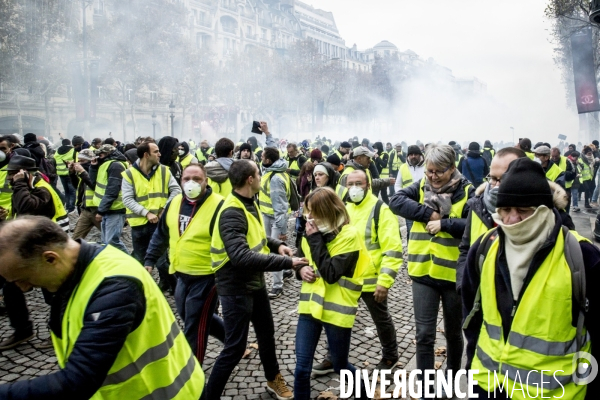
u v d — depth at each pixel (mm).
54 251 1797
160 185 5742
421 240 3574
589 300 1926
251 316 3545
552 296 1946
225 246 3281
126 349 1891
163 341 2020
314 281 3197
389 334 4074
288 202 6547
